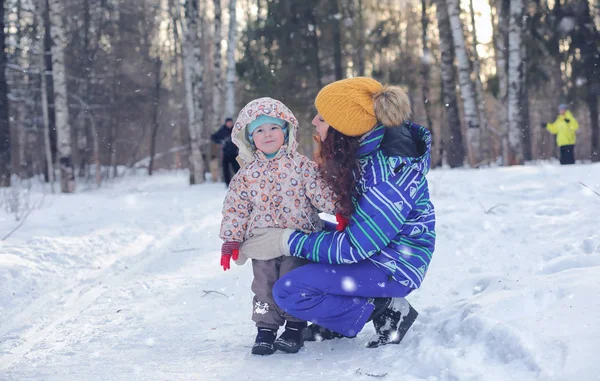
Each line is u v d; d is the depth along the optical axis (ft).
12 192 37.88
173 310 15.51
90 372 10.85
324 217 27.86
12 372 11.02
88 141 114.52
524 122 88.74
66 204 40.86
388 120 11.01
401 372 9.59
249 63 85.46
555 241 19.47
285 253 11.50
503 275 13.69
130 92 101.65
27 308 16.10
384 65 100.94
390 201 10.86
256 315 11.84
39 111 90.07
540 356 8.50
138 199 45.83
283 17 83.71
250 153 12.05
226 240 11.87
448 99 73.10
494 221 23.94
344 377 9.79
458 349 9.66
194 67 74.43
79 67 91.86
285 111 11.69
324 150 11.43
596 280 11.07
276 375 10.26
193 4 74.43
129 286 18.51
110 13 102.47
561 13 77.71
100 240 26.50
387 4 97.50
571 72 82.28
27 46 82.69
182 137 148.77
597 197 26.99
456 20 64.13
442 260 19.06
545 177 35.83
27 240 24.75
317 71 85.66
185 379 10.28
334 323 11.35
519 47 62.18
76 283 19.07
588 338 8.64
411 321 11.41
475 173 43.34
